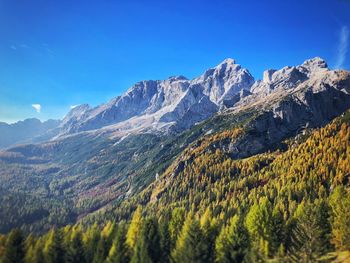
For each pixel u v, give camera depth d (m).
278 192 178.50
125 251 90.56
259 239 92.69
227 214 156.62
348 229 87.44
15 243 89.62
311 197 165.00
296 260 79.94
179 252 84.25
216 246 85.62
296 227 91.00
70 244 97.31
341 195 105.00
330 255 84.19
